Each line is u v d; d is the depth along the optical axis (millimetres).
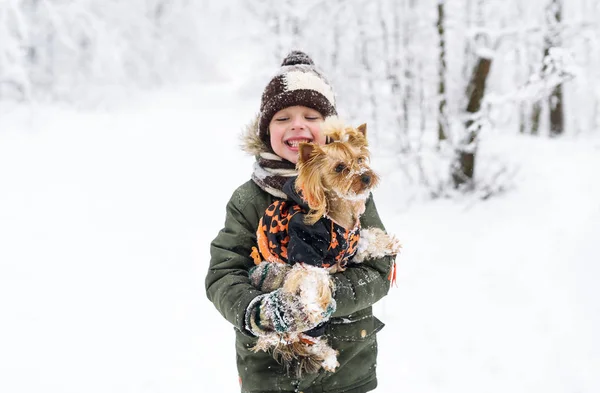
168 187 9078
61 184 9148
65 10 13922
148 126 12883
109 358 4586
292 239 1829
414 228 6961
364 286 1965
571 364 4227
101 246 6898
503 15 9352
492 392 4004
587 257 5684
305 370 1984
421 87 8648
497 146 9305
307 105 2211
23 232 7289
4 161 10117
